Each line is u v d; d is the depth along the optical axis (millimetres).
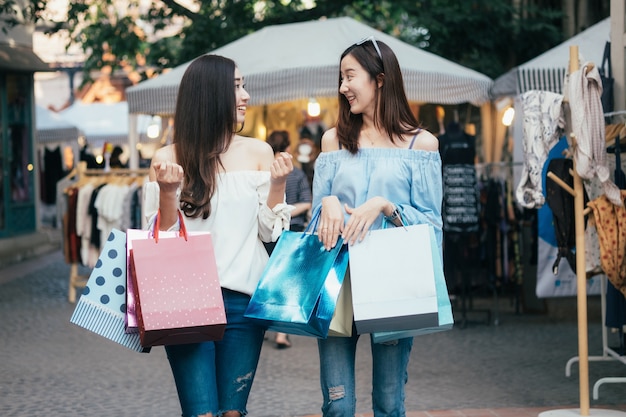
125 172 13047
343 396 4051
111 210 12594
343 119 4164
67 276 16516
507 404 7008
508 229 11812
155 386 7902
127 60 19141
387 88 4070
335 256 3846
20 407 7168
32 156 20984
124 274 3875
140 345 3895
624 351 7344
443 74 11648
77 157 28047
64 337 10375
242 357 4039
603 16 17047
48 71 20234
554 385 7648
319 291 3811
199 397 3922
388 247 3762
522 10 17297
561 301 12961
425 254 3748
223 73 4109
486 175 11906
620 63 7832
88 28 18750
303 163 12961
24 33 20031
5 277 16438
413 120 4141
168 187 3814
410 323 3738
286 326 3922
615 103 7875
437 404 7039
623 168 7410
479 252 11094
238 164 4113
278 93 11297
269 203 4051
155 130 13148
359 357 8984
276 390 7664
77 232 12805
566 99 6348
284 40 12039
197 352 3932
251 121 13711
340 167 4086
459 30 17062
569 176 7000
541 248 9508
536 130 6422
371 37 4105
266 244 4465
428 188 4023
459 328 10734
